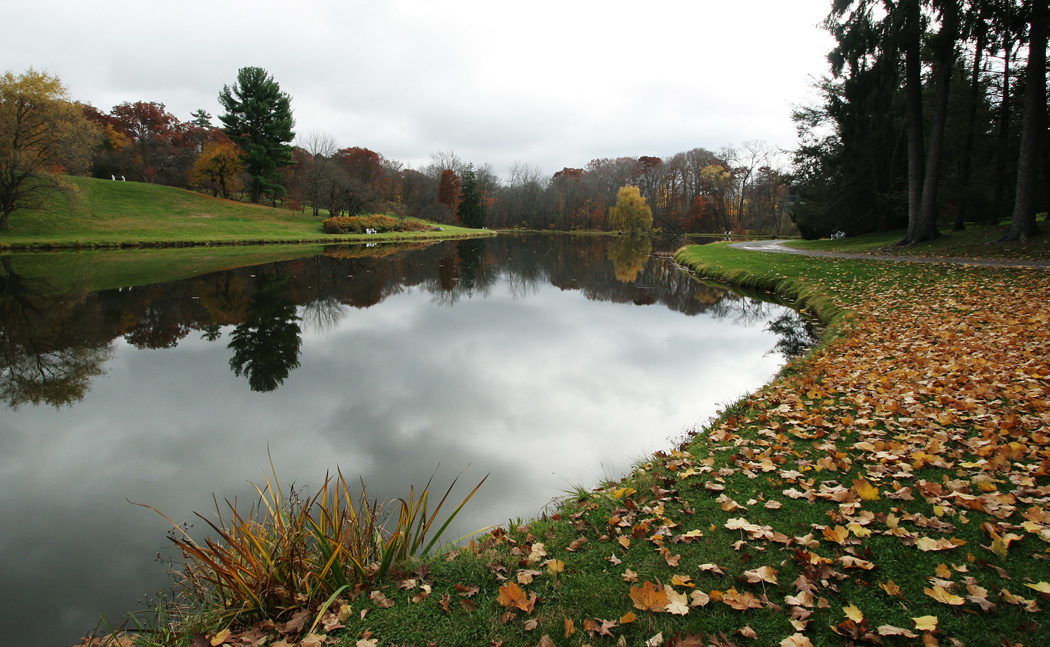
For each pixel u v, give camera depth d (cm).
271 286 2198
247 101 5791
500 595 301
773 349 1160
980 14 1764
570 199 9706
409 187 9269
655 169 9581
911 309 1145
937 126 2156
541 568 339
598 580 317
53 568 457
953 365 684
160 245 3791
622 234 8562
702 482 442
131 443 719
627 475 559
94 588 430
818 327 1314
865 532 330
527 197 9719
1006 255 1712
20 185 3491
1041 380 585
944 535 325
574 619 284
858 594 281
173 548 488
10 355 1152
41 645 363
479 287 2406
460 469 627
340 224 5484
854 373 730
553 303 1955
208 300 1833
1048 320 859
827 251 2678
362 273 2778
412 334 1409
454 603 309
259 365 1097
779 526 355
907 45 2042
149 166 6944
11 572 451
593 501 443
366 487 589
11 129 3275
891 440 484
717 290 2159
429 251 4506
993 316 959
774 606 277
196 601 368
